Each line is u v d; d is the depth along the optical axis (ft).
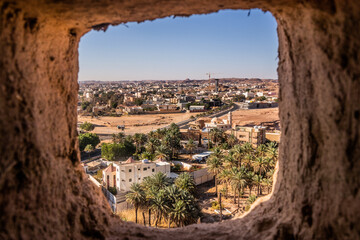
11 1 9.26
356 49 8.16
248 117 284.82
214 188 120.06
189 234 14.85
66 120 13.52
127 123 293.84
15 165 9.33
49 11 10.41
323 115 9.78
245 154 120.67
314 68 10.25
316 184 10.22
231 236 13.92
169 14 12.05
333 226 9.07
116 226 15.26
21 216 9.38
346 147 8.57
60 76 12.85
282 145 14.01
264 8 11.61
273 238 11.92
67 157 13.52
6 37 9.29
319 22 9.59
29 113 10.14
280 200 13.53
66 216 11.98
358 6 7.89
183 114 357.00
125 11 11.22
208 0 10.66
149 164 104.63
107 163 141.28
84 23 12.24
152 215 89.10
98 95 573.33
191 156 157.17
